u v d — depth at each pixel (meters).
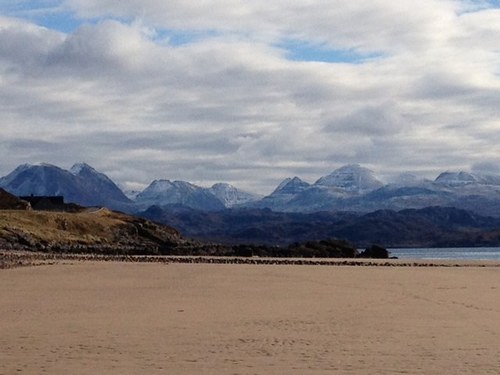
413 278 57.50
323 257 124.56
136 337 24.38
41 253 98.50
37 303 35.50
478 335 24.75
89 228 130.12
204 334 25.05
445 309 32.84
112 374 18.50
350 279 55.72
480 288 46.03
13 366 19.48
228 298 38.62
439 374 18.47
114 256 98.44
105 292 42.12
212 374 18.50
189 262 86.50
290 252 125.19
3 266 67.44
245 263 86.25
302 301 36.91
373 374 18.47
